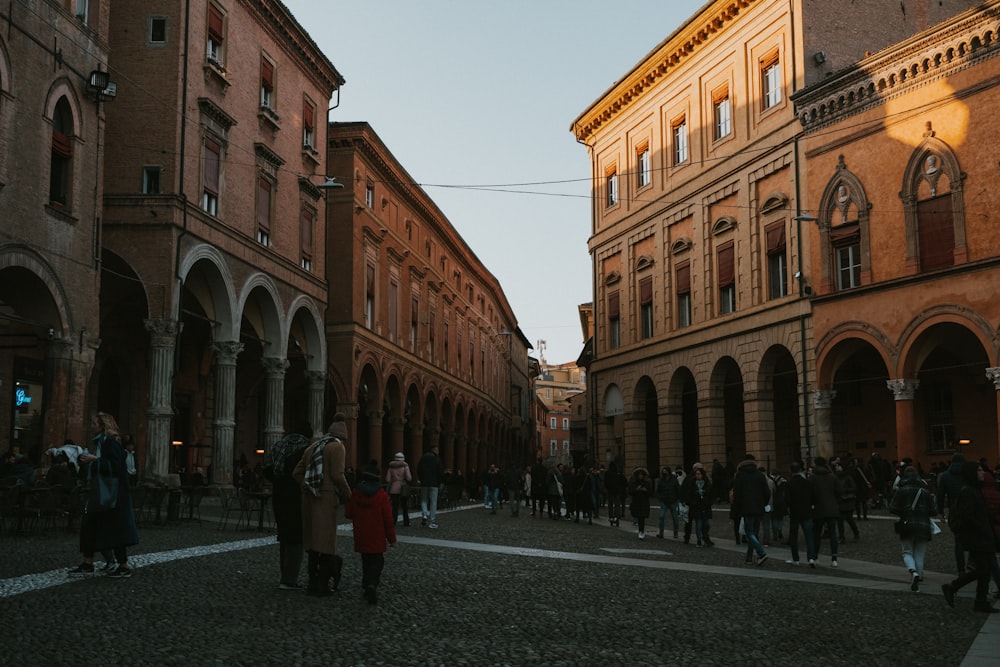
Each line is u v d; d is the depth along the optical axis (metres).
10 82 20.55
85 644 8.04
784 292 35.12
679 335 41.69
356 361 42.84
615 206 48.62
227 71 31.08
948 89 28.70
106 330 33.12
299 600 10.62
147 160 27.75
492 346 82.94
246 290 31.80
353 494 10.69
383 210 48.19
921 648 9.12
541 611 10.70
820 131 33.16
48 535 17.72
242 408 43.47
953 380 32.28
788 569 16.64
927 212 29.39
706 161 40.22
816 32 34.50
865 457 34.91
